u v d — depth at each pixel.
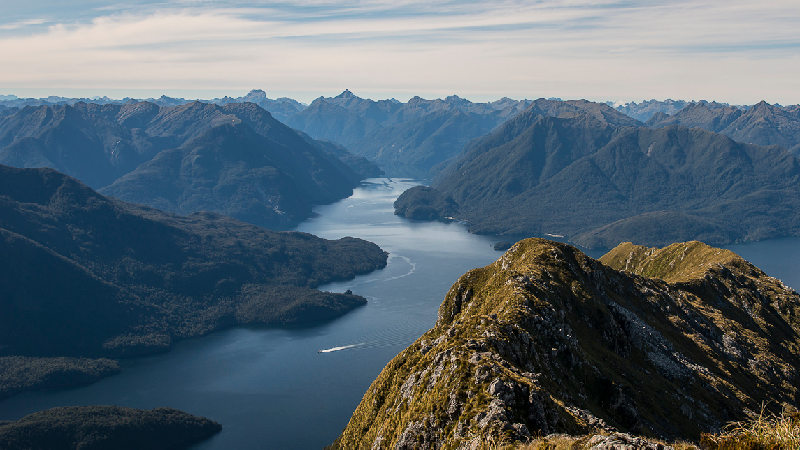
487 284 191.75
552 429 88.50
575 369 130.88
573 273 186.25
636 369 153.00
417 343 157.75
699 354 190.88
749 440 45.44
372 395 151.62
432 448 93.88
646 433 121.38
